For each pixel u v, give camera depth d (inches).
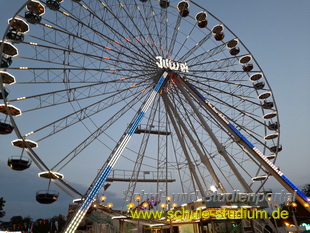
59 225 1879.9
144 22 1206.3
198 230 858.8
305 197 912.3
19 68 845.2
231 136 1061.1
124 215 761.6
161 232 970.7
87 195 728.3
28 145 789.9
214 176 1037.8
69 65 931.3
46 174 788.0
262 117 1244.5
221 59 1269.7
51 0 948.0
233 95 1228.5
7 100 825.5
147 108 939.3
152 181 1098.7
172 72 1130.7
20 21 876.6
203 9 1278.3
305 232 1267.2
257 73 1288.1
